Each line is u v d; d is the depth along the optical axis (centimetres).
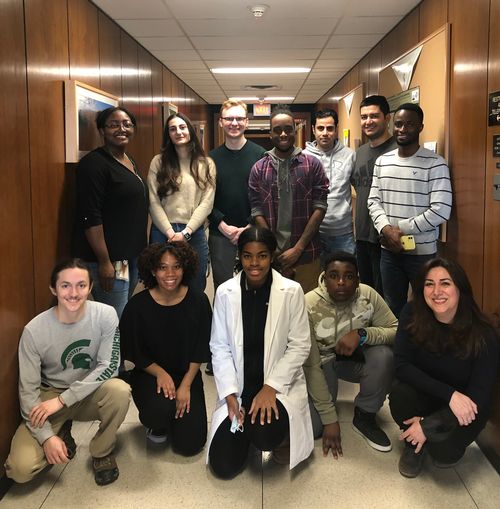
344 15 381
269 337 214
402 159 286
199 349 235
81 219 272
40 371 214
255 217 301
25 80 229
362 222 354
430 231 282
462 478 214
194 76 666
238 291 218
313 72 632
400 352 221
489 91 227
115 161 280
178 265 224
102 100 326
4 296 207
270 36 446
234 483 212
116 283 282
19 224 222
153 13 370
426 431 204
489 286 227
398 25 402
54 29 265
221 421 211
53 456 199
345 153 375
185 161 318
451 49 280
